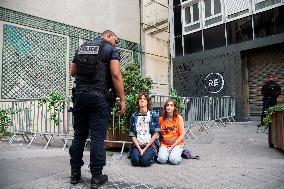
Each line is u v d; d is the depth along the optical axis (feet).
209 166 13.79
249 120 43.47
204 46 48.93
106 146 18.72
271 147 20.01
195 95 49.08
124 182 10.62
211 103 33.63
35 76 36.04
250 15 43.16
